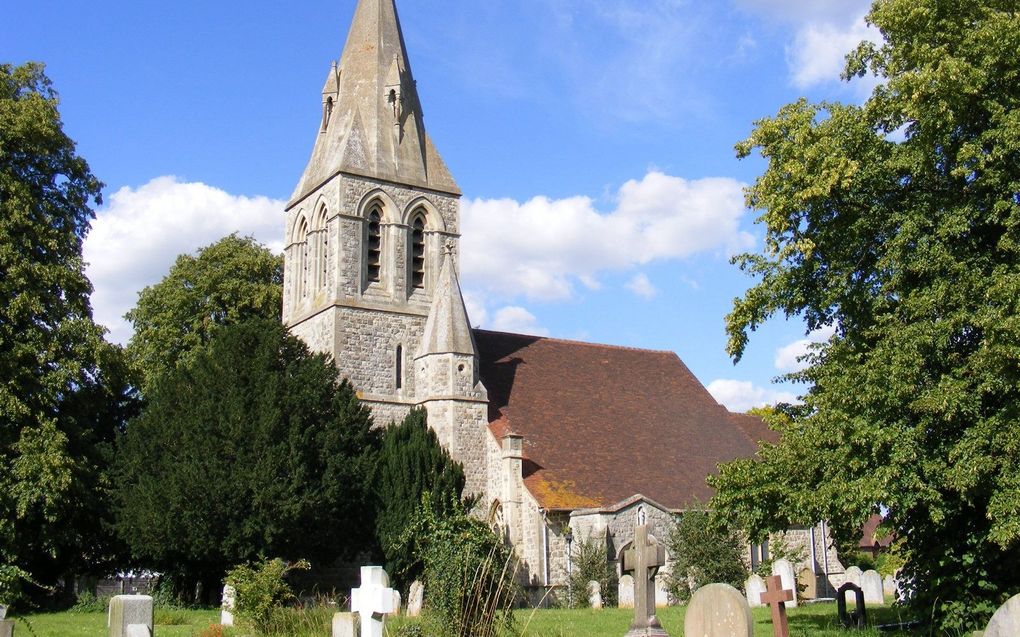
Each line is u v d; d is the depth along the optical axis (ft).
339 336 161.48
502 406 169.99
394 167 173.17
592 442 171.12
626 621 103.30
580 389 183.52
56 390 133.08
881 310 82.28
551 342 192.54
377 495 141.59
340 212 166.09
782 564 134.62
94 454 140.15
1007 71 76.59
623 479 164.96
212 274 194.80
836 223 86.17
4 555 125.18
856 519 75.82
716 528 87.71
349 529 139.85
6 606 63.82
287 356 143.13
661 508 156.15
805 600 144.15
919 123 80.33
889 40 86.48
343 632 69.67
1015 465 67.41
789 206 85.20
